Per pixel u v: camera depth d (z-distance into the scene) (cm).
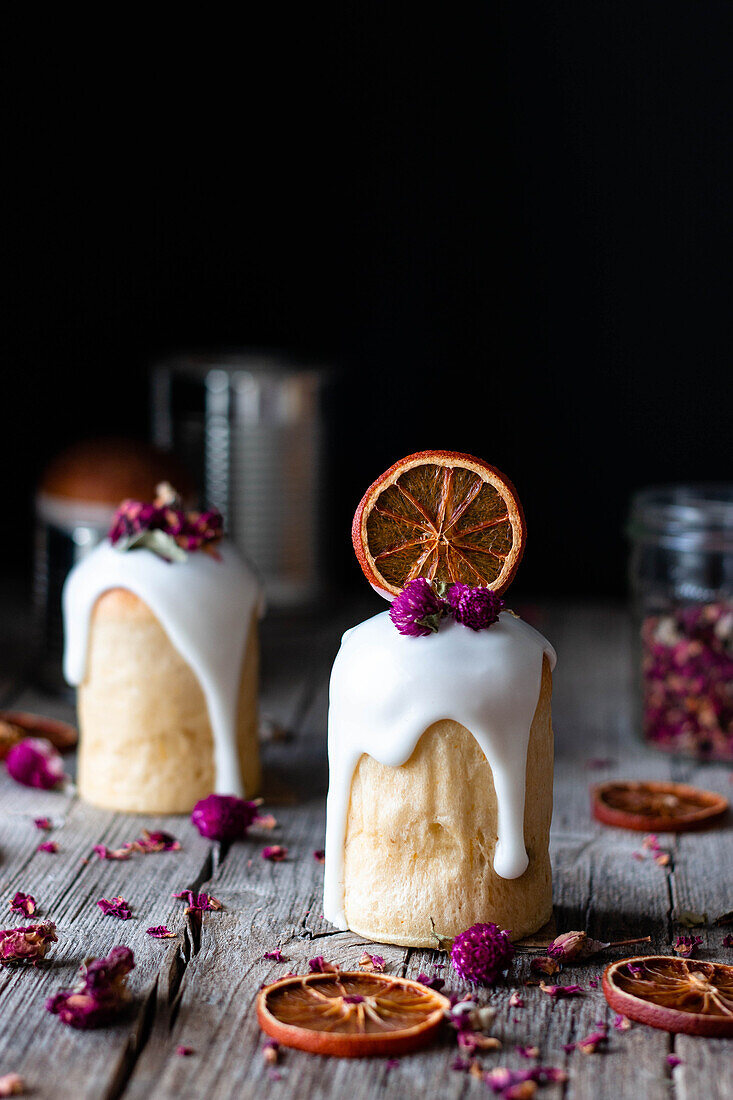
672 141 272
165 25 276
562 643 254
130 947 133
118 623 165
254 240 285
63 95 278
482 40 274
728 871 157
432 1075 112
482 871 131
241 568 169
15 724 200
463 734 129
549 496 289
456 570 135
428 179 280
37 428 292
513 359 285
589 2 269
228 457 249
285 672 232
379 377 289
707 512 195
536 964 129
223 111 280
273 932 137
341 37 276
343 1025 117
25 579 297
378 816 132
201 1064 113
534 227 279
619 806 175
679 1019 118
